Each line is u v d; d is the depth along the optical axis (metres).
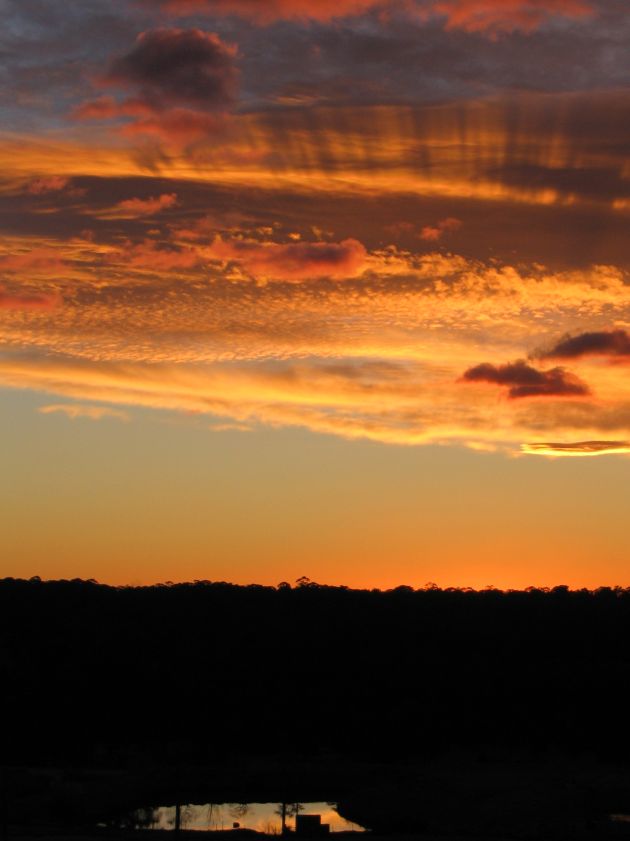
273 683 116.06
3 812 68.81
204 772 93.19
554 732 109.19
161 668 113.81
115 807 81.44
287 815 82.81
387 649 126.94
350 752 107.69
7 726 102.75
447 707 114.31
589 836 71.75
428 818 79.00
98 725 106.12
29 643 117.62
